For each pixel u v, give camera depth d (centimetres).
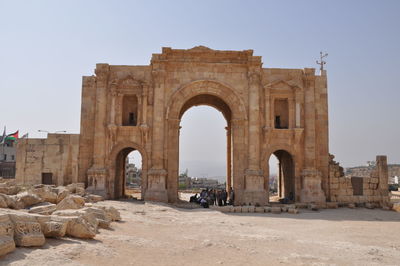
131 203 3194
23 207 1792
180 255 1311
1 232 991
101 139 3756
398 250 1545
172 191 3738
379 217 2934
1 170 7050
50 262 969
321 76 4044
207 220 2375
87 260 1086
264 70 3962
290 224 2381
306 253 1416
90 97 3897
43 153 4059
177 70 3894
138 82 3869
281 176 4562
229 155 4494
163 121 3797
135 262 1159
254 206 3362
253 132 3766
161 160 3712
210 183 10675
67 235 1300
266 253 1400
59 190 2283
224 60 3922
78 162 3800
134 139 3803
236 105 3859
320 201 3706
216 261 1248
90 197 3028
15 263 907
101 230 1588
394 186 7588
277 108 4050
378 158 3950
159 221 2250
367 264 1255
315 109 3975
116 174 4009
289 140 3875
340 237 1861
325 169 3884
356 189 3881
